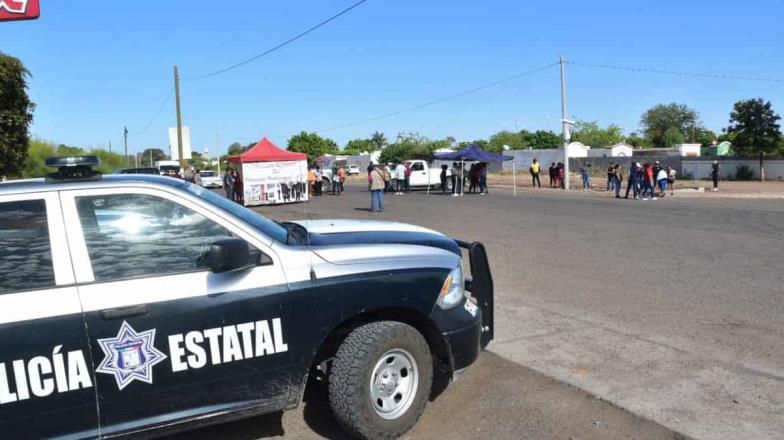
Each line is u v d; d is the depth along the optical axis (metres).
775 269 8.95
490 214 18.59
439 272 4.04
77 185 3.43
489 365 5.21
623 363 5.16
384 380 3.85
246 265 3.46
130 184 3.52
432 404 4.51
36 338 3.09
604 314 6.65
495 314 6.73
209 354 3.42
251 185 26.02
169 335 3.33
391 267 3.89
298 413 4.39
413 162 33.72
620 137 103.50
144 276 3.38
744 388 4.59
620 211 18.94
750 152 44.72
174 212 3.55
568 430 4.04
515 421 4.20
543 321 6.43
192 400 3.42
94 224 3.39
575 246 11.57
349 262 3.79
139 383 3.28
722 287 7.81
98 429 3.23
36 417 3.10
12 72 14.57
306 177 26.86
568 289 7.89
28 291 3.17
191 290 3.40
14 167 15.38
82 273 3.28
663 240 12.18
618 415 4.21
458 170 29.48
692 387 4.62
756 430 3.94
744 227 14.31
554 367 5.11
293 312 3.60
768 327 6.05
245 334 3.50
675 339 5.74
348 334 3.84
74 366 3.15
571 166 59.84
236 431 4.13
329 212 21.03
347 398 3.73
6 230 3.24
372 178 21.02
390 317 4.00
